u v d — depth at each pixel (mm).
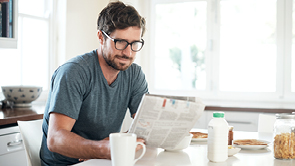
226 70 3359
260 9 3236
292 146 1138
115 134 933
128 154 889
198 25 3449
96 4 3148
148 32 3602
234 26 3322
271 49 3213
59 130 1198
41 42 2979
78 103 1314
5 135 1887
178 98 1081
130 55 1374
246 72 3295
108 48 1372
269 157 1182
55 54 3045
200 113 1053
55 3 3027
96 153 1107
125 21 1328
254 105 3143
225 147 1106
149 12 3594
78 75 1335
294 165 1064
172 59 3553
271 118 2018
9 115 1989
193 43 3475
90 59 1434
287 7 3154
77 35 3062
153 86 3611
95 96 1430
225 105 3117
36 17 2916
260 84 3254
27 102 2471
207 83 3422
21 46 2803
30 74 2889
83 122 1460
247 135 1669
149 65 3619
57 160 1398
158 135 1116
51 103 1276
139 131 1096
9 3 2297
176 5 3510
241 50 3307
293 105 3086
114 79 1516
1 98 2521
